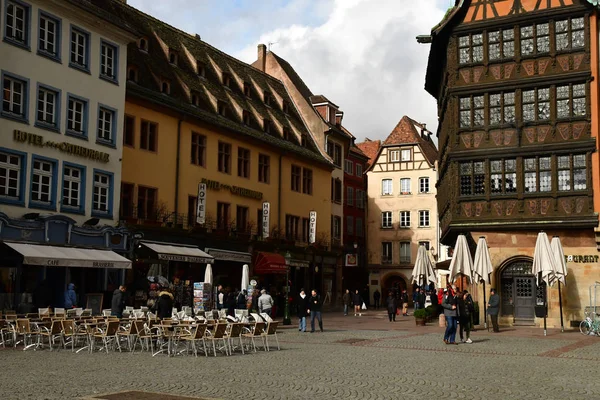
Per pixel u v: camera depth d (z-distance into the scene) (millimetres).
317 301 25234
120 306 19953
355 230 63188
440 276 55375
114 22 29141
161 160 33219
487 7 29531
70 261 24688
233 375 12602
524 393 10914
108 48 29516
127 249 29266
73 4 26969
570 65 28016
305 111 51688
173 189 34000
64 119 26797
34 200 25422
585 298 27594
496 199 28812
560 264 24469
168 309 19422
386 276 61812
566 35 28266
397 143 62688
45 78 25953
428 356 16531
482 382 12078
